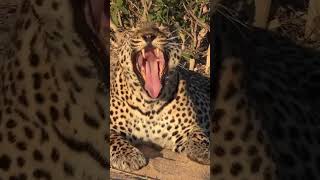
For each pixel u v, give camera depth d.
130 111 4.97
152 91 4.87
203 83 5.37
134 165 4.43
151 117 4.98
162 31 4.82
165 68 4.87
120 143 4.68
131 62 4.81
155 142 5.02
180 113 5.05
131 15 6.50
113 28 5.97
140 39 4.73
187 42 6.70
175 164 4.61
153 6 6.47
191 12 6.59
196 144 4.82
